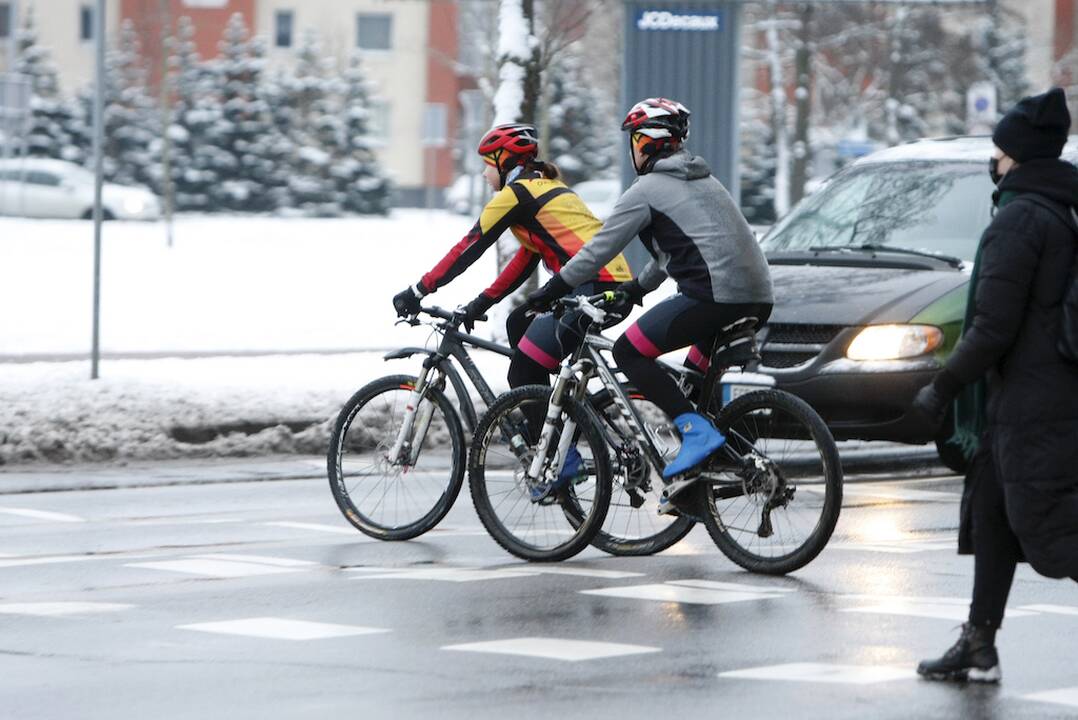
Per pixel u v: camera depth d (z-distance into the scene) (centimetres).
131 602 2312
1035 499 1791
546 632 2108
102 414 3888
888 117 14588
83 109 18775
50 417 3834
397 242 13175
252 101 19100
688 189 2528
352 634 2095
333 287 8788
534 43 4956
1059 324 1797
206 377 4372
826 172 10575
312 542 2853
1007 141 1830
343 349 5734
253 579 2488
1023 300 1792
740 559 2548
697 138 6081
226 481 3634
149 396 3978
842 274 3647
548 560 2658
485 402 2792
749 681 1852
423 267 10444
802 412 2481
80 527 3011
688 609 2255
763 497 2520
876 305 3528
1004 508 1834
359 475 2894
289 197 18988
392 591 2386
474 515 3164
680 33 6062
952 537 2883
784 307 3575
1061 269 1797
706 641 2056
